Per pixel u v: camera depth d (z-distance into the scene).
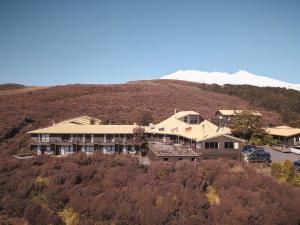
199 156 40.97
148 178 34.06
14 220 28.36
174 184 32.22
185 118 57.47
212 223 26.83
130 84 122.75
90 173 36.38
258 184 32.25
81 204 29.91
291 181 34.03
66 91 98.56
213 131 50.09
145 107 83.94
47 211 29.16
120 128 52.16
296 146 52.25
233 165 38.12
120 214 28.09
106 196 30.70
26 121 66.75
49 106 78.62
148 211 27.81
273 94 132.38
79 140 49.06
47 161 40.53
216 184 33.12
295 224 27.45
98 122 63.94
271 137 57.00
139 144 49.75
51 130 49.22
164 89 114.62
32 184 33.03
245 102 116.94
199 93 119.19
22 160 41.34
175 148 45.44
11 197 31.50
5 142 54.62
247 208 27.98
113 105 83.00
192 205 28.94
